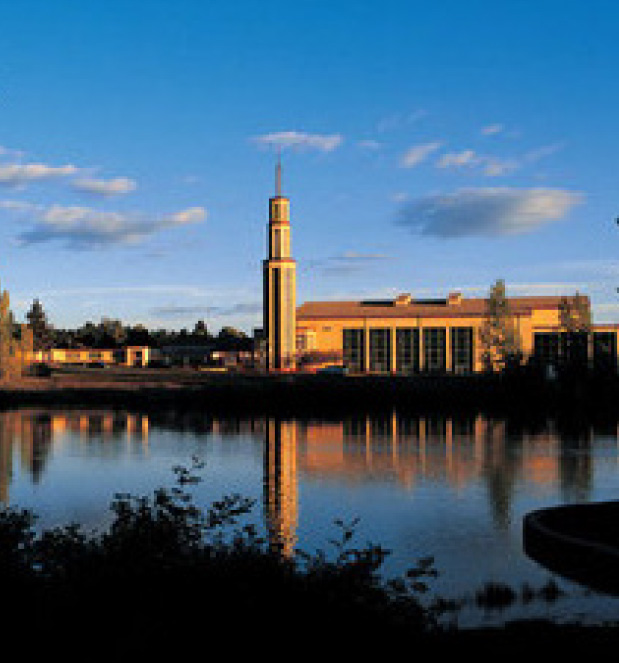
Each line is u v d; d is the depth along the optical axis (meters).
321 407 128.12
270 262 168.25
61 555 11.55
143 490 51.09
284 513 42.41
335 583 11.24
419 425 98.94
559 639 14.45
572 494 48.91
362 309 170.12
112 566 11.23
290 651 9.74
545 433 87.56
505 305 125.81
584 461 64.25
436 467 61.56
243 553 11.85
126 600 10.47
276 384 138.88
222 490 51.22
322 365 159.25
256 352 183.62
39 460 66.88
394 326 160.38
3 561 11.30
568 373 118.38
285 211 170.62
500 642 13.98
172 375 164.38
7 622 9.87
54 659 9.11
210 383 142.62
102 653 9.29
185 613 10.21
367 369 162.25
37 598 10.49
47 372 166.62
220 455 70.44
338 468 61.66
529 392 121.69
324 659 9.77
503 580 27.59
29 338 164.62
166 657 9.39
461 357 155.25
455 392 129.12
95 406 129.38
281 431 92.69
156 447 76.69
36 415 113.88
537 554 15.46
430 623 13.27
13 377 148.12
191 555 11.89
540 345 152.62
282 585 11.09
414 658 10.88
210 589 10.76
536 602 24.05
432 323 157.25
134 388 143.25
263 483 54.28
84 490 51.22
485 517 41.25
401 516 41.59
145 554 11.66
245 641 9.77
